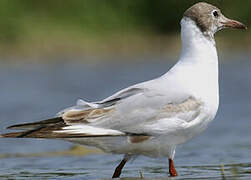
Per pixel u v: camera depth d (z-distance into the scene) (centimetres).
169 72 1051
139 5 3653
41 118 1764
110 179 1034
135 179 1013
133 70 2706
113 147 1005
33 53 3138
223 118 1784
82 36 3381
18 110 1905
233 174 1008
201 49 1055
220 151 1334
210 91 1031
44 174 1102
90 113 990
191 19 1065
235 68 2675
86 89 2270
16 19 3322
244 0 3347
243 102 2003
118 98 1012
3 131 1573
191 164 1182
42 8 3459
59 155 1325
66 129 965
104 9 3597
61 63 2988
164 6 3606
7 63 2991
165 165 1183
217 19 1080
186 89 1013
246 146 1387
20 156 1317
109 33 3494
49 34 3309
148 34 3534
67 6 3519
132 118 990
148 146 1009
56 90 2261
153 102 999
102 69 2780
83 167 1178
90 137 976
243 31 3331
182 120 997
